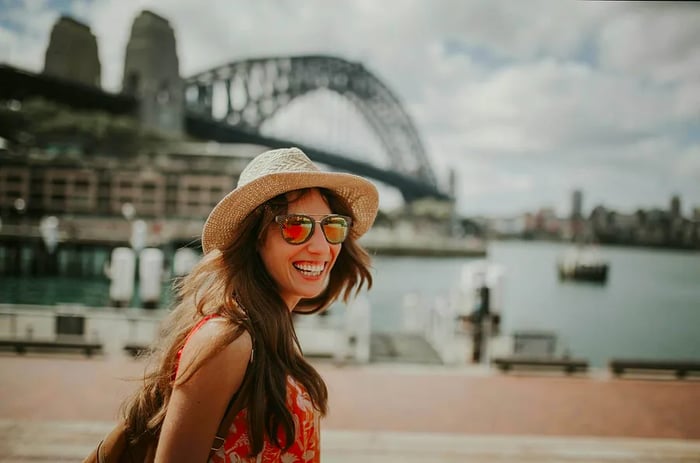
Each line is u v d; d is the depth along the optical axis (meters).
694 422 6.32
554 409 6.72
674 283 70.19
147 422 1.34
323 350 9.62
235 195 1.38
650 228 173.12
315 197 1.51
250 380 1.22
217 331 1.22
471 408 6.68
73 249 41.56
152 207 68.25
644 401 7.13
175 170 68.62
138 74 90.38
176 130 91.75
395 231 118.69
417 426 5.96
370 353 9.88
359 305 10.41
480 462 4.45
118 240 42.72
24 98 88.06
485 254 106.62
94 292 33.78
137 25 92.12
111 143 83.12
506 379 8.17
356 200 1.70
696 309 41.62
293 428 1.27
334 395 7.01
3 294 32.38
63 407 6.01
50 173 69.94
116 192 69.25
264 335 1.31
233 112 105.25
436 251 101.44
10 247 39.19
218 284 1.39
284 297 1.51
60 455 4.25
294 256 1.44
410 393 7.24
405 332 12.05
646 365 8.39
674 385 7.98
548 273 81.81
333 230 1.46
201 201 68.38
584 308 41.03
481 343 9.58
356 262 1.82
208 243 1.44
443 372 8.48
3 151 74.81
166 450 1.16
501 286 11.69
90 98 87.19
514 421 6.24
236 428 1.21
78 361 8.08
